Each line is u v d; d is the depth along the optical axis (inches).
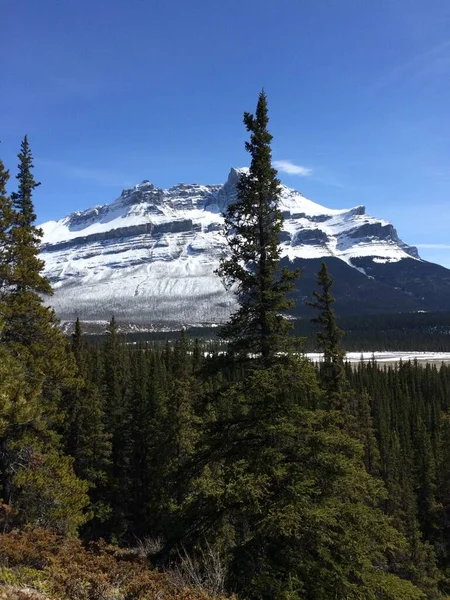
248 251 510.6
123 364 2078.0
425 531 1739.7
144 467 1529.3
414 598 410.3
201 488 430.3
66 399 1230.9
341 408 899.4
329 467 445.4
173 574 346.6
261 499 430.6
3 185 686.5
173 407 1167.6
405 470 1780.3
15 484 589.3
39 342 677.9
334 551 418.3
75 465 1263.5
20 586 259.3
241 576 396.5
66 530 577.3
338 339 919.0
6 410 395.5
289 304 493.0
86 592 266.7
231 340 513.7
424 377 3585.1
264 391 457.4
